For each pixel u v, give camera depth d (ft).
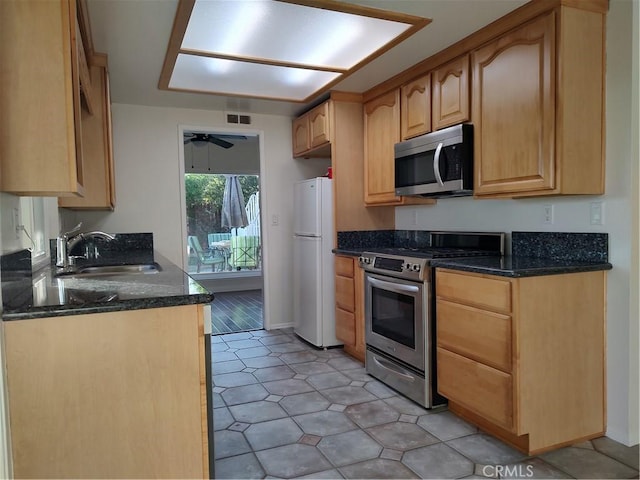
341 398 9.16
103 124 8.76
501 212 9.36
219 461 6.80
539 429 6.86
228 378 10.36
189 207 23.57
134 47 8.63
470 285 7.45
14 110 4.55
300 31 7.98
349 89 12.07
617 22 7.04
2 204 4.61
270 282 14.88
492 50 8.14
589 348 7.21
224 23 7.59
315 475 6.41
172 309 4.77
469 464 6.64
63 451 4.42
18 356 4.25
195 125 13.69
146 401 4.70
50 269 8.07
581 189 7.13
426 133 10.02
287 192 14.96
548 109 7.09
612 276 7.22
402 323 9.22
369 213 12.94
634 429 7.14
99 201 8.75
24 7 4.58
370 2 7.07
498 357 6.93
